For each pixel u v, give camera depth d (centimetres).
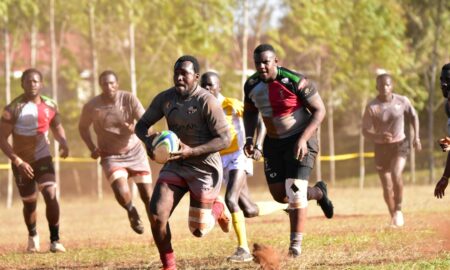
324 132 10862
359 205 5153
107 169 3097
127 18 7319
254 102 2423
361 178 8119
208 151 2083
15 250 3192
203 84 2697
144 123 2170
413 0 8325
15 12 7381
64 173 9600
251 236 3288
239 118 2672
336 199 5850
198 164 2130
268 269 2197
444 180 2492
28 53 8569
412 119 3662
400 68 8475
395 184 3538
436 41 8269
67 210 5909
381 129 3600
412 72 8544
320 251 2573
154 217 2084
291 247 2403
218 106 2111
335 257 2425
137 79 8000
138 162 3125
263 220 4184
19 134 3050
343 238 2988
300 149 2300
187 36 7400
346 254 2495
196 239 3253
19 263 2720
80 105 8394
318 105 2352
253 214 2700
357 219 3975
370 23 7981
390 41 8019
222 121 2106
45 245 3412
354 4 7981
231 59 8244
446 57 8544
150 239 3403
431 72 8369
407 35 8494
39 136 3077
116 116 3088
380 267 2153
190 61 2116
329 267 2208
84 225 4453
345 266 2217
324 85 8475
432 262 2208
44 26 7925
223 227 2584
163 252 2133
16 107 3052
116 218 4931
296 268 2211
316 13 7781
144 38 7706
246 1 7388
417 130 3669
